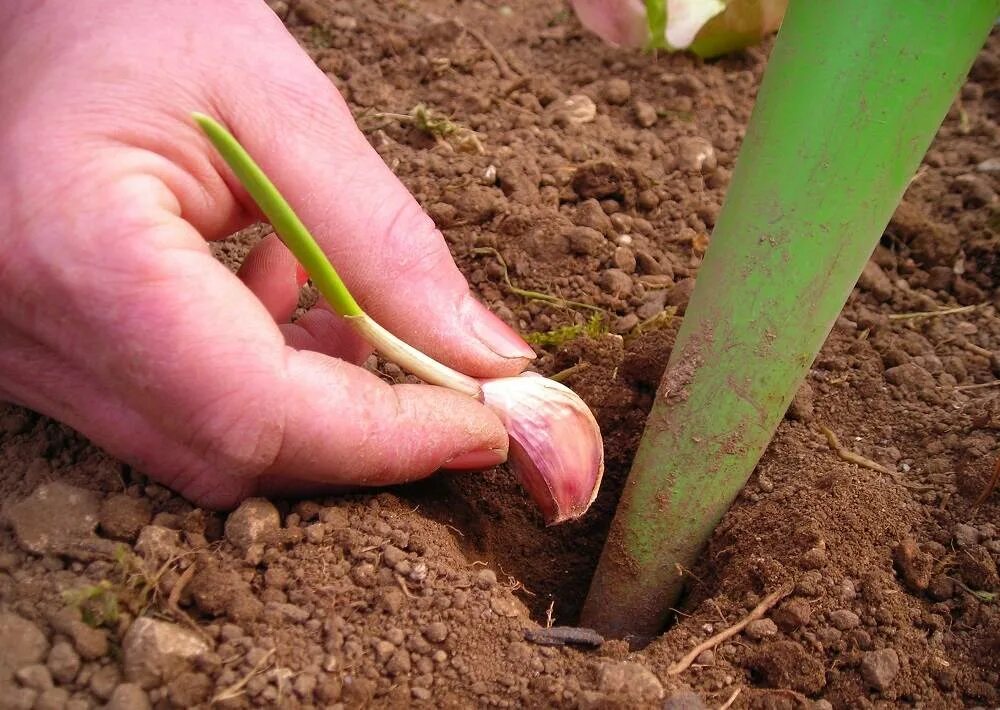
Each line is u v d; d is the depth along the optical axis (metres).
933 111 0.16
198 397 0.16
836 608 0.18
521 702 0.17
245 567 0.17
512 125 0.30
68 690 0.16
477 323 0.19
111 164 0.17
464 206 0.27
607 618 0.21
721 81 0.33
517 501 0.23
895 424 0.23
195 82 0.18
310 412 0.17
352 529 0.18
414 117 0.30
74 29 0.18
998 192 0.29
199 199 0.19
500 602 0.18
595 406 0.24
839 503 0.20
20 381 0.18
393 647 0.17
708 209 0.28
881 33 0.15
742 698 0.17
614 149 0.30
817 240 0.17
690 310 0.18
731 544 0.20
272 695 0.16
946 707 0.17
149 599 0.17
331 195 0.19
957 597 0.19
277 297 0.22
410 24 0.34
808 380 0.23
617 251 0.27
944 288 0.27
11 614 0.16
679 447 0.19
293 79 0.19
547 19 0.36
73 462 0.19
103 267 0.16
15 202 0.16
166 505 0.19
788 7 0.16
